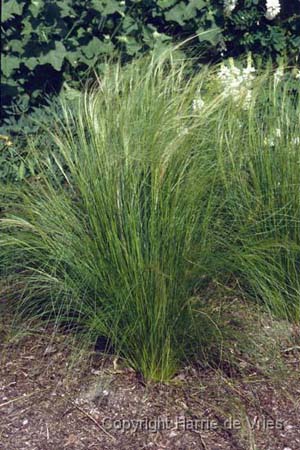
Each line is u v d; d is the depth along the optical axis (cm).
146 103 448
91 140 440
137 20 578
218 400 410
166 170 413
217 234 434
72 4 569
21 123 541
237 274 445
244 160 474
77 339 439
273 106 488
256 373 427
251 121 475
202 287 422
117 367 430
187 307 409
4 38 558
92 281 420
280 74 517
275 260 466
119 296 411
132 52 573
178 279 406
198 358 428
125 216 411
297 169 464
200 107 462
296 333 462
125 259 409
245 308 447
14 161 520
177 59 524
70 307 434
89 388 419
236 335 423
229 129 468
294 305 469
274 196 468
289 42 610
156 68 477
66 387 421
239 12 604
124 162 420
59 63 556
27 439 392
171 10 586
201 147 445
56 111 538
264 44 605
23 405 412
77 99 548
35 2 554
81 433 395
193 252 410
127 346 423
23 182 504
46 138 512
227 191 452
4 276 462
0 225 457
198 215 416
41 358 439
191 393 414
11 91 561
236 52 617
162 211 405
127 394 414
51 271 435
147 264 403
